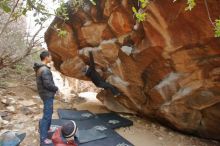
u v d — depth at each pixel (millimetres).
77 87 9102
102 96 6785
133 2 4738
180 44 4328
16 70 8078
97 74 6121
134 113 6375
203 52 4234
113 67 5805
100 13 5453
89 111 6562
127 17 4992
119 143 4902
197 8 3738
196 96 4824
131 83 5695
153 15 4293
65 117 5938
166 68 4852
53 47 6504
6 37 7250
